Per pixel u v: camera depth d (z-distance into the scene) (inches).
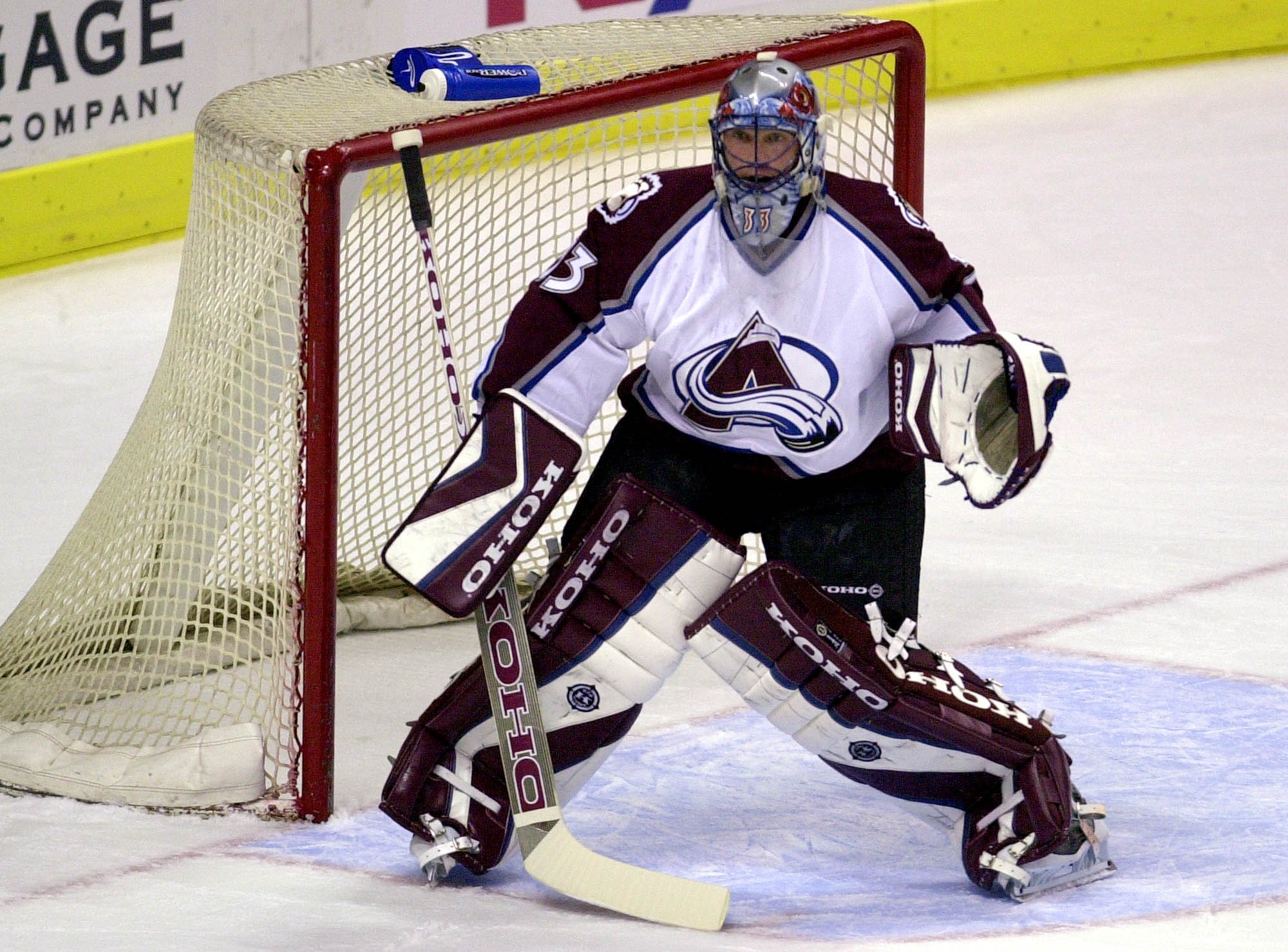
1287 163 1200.8
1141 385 830.5
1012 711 374.6
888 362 369.4
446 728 383.2
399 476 617.0
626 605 370.6
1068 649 545.6
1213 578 606.2
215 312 469.4
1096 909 364.8
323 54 1203.2
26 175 1082.1
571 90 495.8
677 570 368.5
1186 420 782.5
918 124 577.6
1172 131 1286.9
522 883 392.8
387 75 553.3
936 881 391.5
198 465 467.2
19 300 1039.0
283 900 378.0
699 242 365.4
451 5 1234.6
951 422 360.5
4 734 467.2
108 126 1119.6
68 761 454.6
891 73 582.9
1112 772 451.5
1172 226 1091.3
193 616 493.4
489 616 372.2
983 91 1419.8
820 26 574.2
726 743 483.2
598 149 613.9
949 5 1400.1
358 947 349.7
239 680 493.7
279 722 443.5
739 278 363.6
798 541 387.2
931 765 377.4
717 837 420.5
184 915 369.1
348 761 473.4
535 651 374.3
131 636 480.1
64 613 501.7
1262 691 507.8
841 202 365.1
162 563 477.1
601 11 1296.8
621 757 473.4
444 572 361.7
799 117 346.9
